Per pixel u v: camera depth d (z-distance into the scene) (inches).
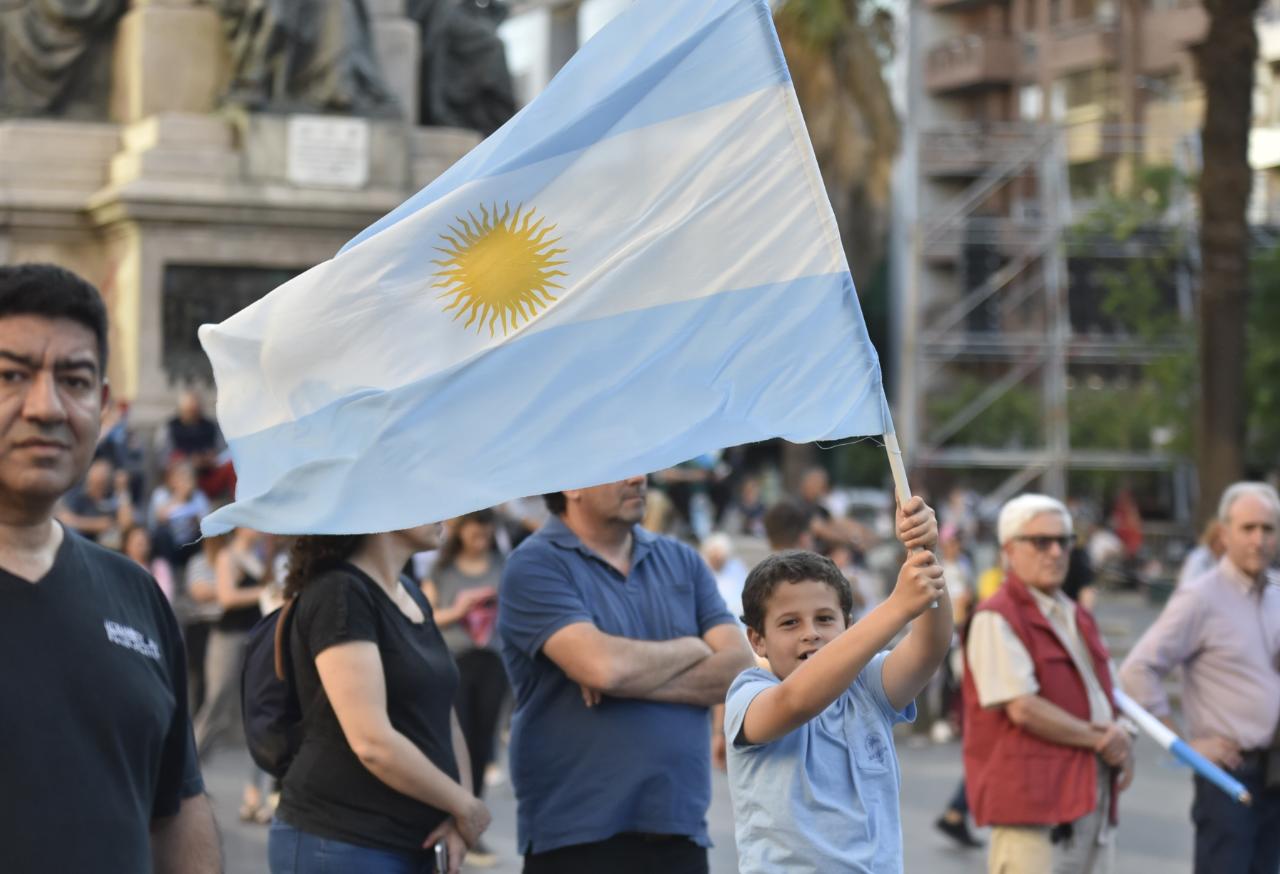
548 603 438.0
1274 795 570.6
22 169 1357.0
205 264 1316.4
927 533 327.3
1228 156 1317.7
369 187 1347.2
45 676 259.3
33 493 263.1
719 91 366.3
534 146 365.4
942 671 1238.3
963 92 4379.9
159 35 1344.7
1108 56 4025.6
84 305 269.1
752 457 3097.9
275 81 1338.6
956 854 834.8
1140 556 2731.3
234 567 904.3
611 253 362.9
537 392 358.9
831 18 2454.5
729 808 926.4
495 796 954.7
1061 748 520.4
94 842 258.7
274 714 414.3
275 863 406.6
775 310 358.9
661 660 434.0
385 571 417.4
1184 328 2476.6
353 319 361.1
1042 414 2623.0
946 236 2608.3
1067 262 2522.1
